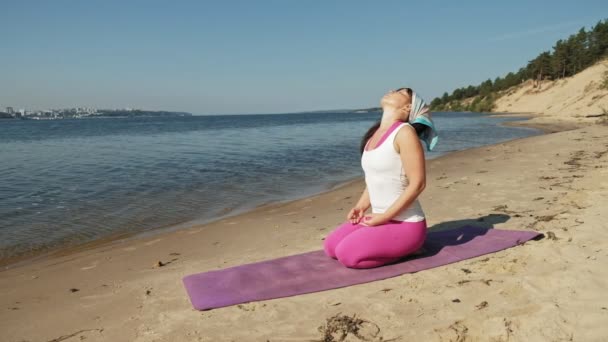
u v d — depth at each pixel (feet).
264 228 21.20
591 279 11.28
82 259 18.13
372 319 10.26
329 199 28.30
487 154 47.60
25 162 52.26
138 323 10.94
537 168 32.83
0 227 23.63
